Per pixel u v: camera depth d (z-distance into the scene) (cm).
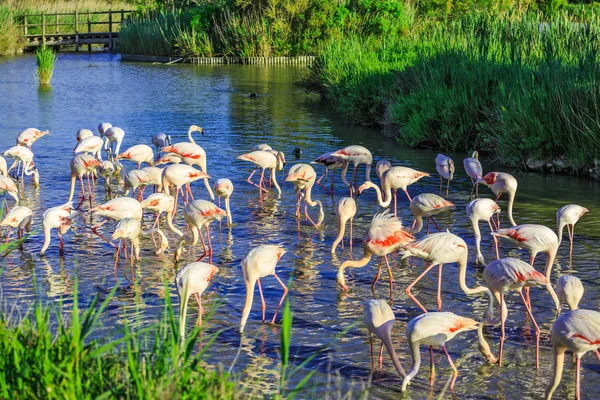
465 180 1402
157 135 1570
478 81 1686
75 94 2553
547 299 839
